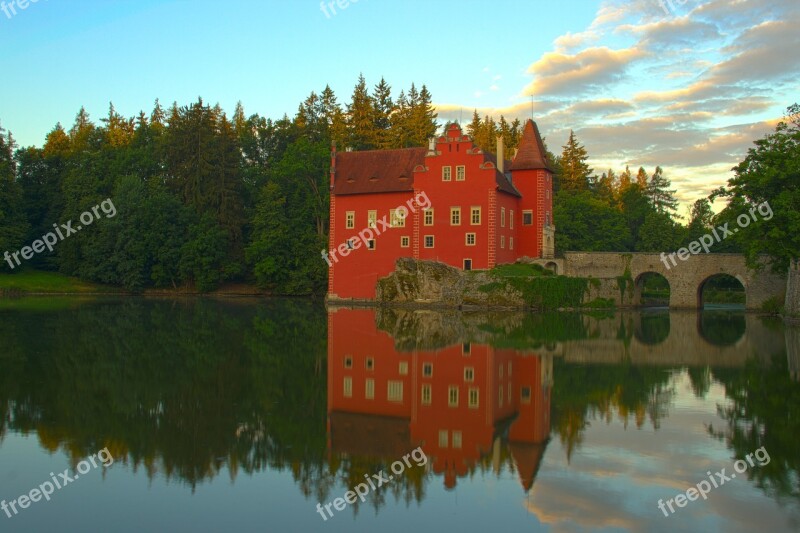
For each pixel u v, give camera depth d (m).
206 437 17.73
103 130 103.19
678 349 34.41
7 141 87.12
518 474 15.21
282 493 14.07
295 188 87.75
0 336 36.31
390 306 64.50
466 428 18.88
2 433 17.80
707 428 18.83
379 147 99.00
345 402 21.81
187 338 36.78
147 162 90.50
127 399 21.73
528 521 12.72
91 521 12.60
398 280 66.25
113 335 37.59
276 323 46.16
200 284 84.50
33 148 97.06
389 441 17.66
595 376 26.42
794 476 15.03
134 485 14.38
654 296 86.94
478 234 65.06
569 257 68.25
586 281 64.75
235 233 87.44
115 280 84.06
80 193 86.56
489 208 64.69
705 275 65.44
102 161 88.75
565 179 109.50
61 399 21.56
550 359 30.39
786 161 48.34
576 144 110.50
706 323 49.84
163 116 115.62
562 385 24.61
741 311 65.12
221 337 37.41
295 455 16.45
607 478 14.95
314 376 26.00
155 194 84.75
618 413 20.58
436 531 12.32
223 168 87.12
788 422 19.42
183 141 87.94
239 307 62.44
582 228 93.25
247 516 12.93
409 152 72.12
